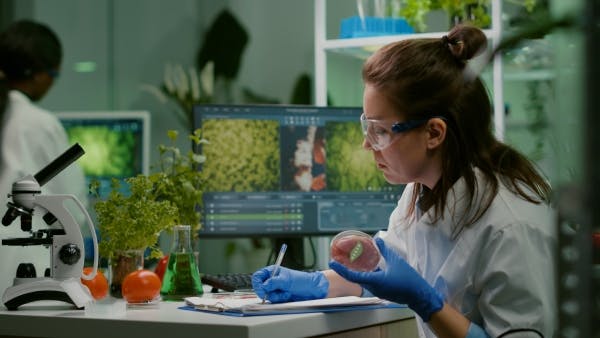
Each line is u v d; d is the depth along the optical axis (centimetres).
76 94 498
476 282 131
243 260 455
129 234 167
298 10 461
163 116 484
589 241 26
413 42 136
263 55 468
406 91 131
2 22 495
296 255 237
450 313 126
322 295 148
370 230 238
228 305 130
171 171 198
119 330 124
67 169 244
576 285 27
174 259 162
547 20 27
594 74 25
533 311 124
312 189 236
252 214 232
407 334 159
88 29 497
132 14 493
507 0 222
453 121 133
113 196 172
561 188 27
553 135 27
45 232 147
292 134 236
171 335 119
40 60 256
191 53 483
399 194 241
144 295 142
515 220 129
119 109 494
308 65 459
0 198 230
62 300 140
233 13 475
